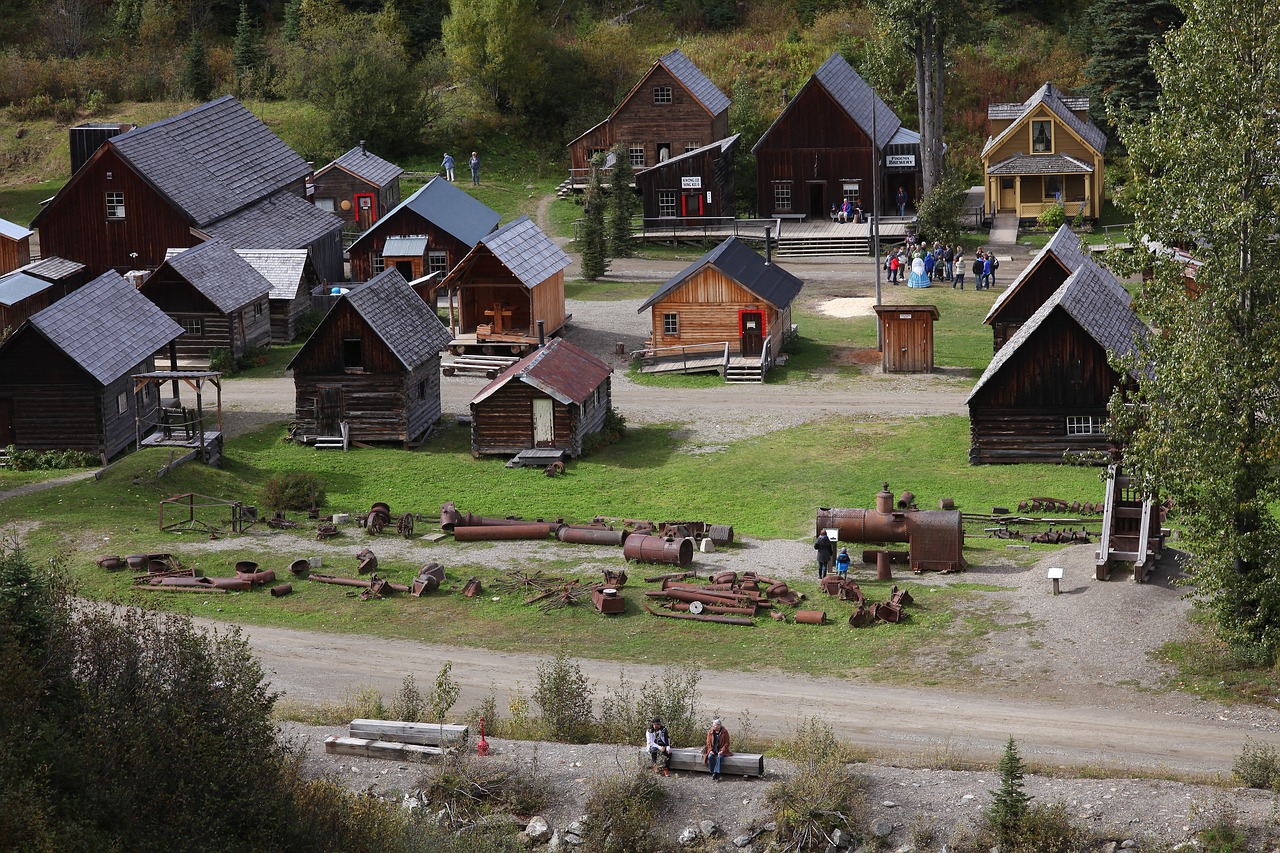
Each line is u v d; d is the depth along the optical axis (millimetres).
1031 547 63500
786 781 40906
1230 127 49625
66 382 77938
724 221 139500
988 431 76625
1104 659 50469
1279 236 49906
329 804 37500
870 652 52469
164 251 109938
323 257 119688
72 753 34125
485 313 102125
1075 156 136875
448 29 160875
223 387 95938
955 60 156875
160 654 37906
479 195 147500
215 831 34344
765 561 62812
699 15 181125
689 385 95312
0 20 173000
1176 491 51406
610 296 118500
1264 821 37156
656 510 71688
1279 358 49188
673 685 47688
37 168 149625
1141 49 142500
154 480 73625
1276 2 49062
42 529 66500
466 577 61469
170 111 157375
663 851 38438
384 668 52156
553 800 40750
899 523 62781
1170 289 52344
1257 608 50562
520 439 80500
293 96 162500
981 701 47750
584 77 167625
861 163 138625
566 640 54719
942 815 38844
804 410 88500
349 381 82500
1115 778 40719
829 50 168500
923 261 119062
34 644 36781
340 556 64250
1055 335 74938
